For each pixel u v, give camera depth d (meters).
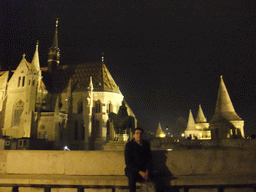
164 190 7.30
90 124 73.31
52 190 8.25
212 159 8.36
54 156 8.75
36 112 69.00
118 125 21.67
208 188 7.87
